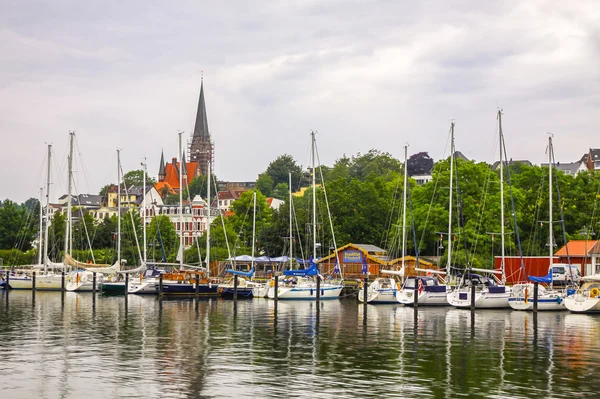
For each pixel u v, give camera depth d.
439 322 63.62
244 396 34.50
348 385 36.78
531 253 110.81
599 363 43.06
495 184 110.31
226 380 37.78
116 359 43.47
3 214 162.50
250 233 149.75
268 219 157.50
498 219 105.44
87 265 104.00
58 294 96.88
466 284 83.06
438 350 47.56
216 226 161.88
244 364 42.16
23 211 164.12
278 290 87.00
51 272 109.94
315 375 39.12
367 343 50.56
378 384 37.03
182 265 99.69
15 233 160.50
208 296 92.12
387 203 133.38
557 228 115.31
